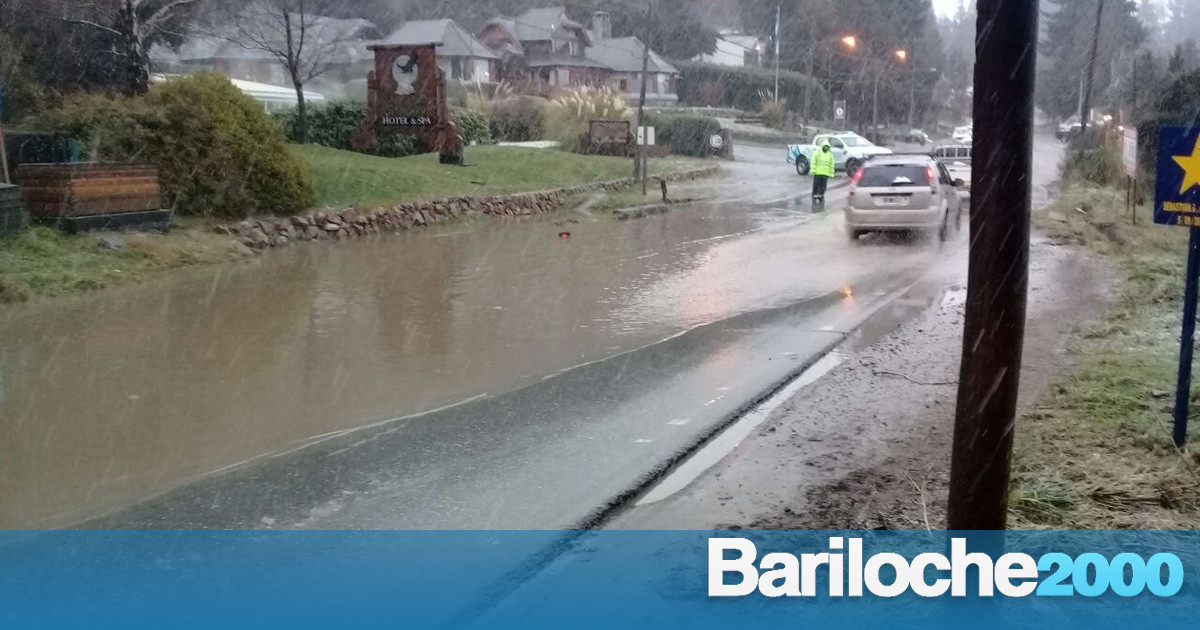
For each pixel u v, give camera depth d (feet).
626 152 125.70
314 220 60.23
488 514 17.97
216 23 143.23
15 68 68.74
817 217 76.48
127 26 72.59
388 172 76.02
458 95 175.22
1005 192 12.23
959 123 380.37
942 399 25.22
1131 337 30.40
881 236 61.72
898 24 296.51
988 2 12.00
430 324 35.40
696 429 22.99
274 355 30.71
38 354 30.76
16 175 48.62
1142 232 58.03
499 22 244.01
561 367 29.14
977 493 12.95
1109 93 132.26
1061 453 19.54
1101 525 16.22
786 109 238.89
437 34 221.05
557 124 132.26
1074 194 79.41
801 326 34.88
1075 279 42.91
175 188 55.31
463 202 71.82
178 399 25.86
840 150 122.52
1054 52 266.98
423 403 25.45
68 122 55.11
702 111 232.94
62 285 41.22
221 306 38.68
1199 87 87.25
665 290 42.70
